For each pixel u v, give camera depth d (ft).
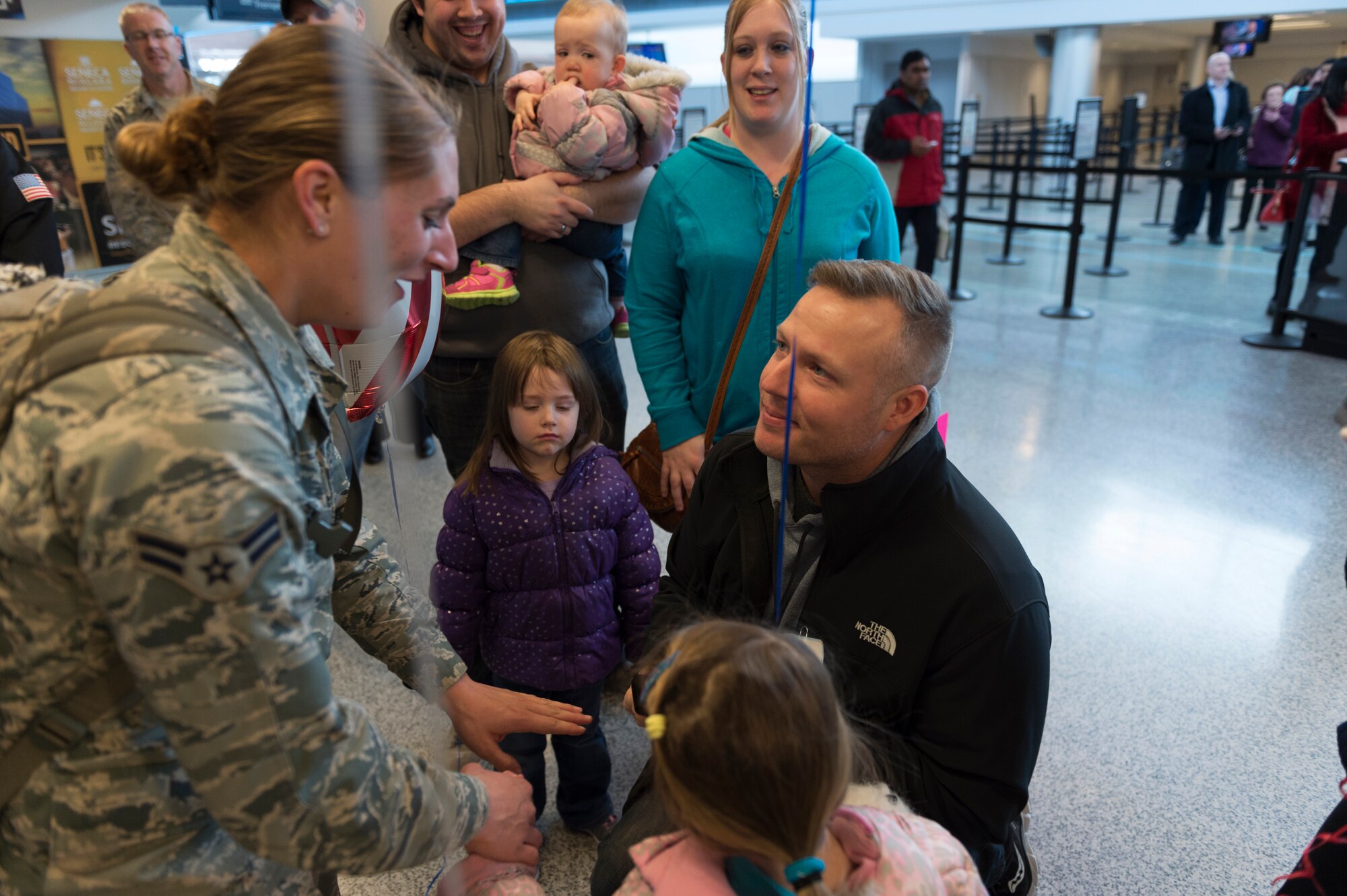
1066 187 30.60
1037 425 11.05
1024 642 3.15
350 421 3.71
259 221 2.03
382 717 5.77
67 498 1.74
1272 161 21.36
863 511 3.24
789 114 4.89
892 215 5.35
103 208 10.11
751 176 5.00
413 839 2.23
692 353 5.38
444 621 4.75
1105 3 21.34
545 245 5.62
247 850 2.13
